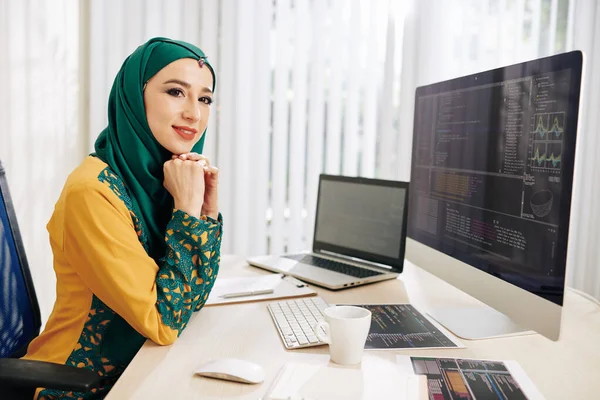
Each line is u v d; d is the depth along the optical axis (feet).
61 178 7.71
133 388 2.54
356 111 8.30
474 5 8.06
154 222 3.96
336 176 5.63
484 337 3.26
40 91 7.18
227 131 8.28
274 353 3.01
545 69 2.95
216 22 8.13
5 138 6.62
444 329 3.43
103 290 3.27
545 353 3.04
